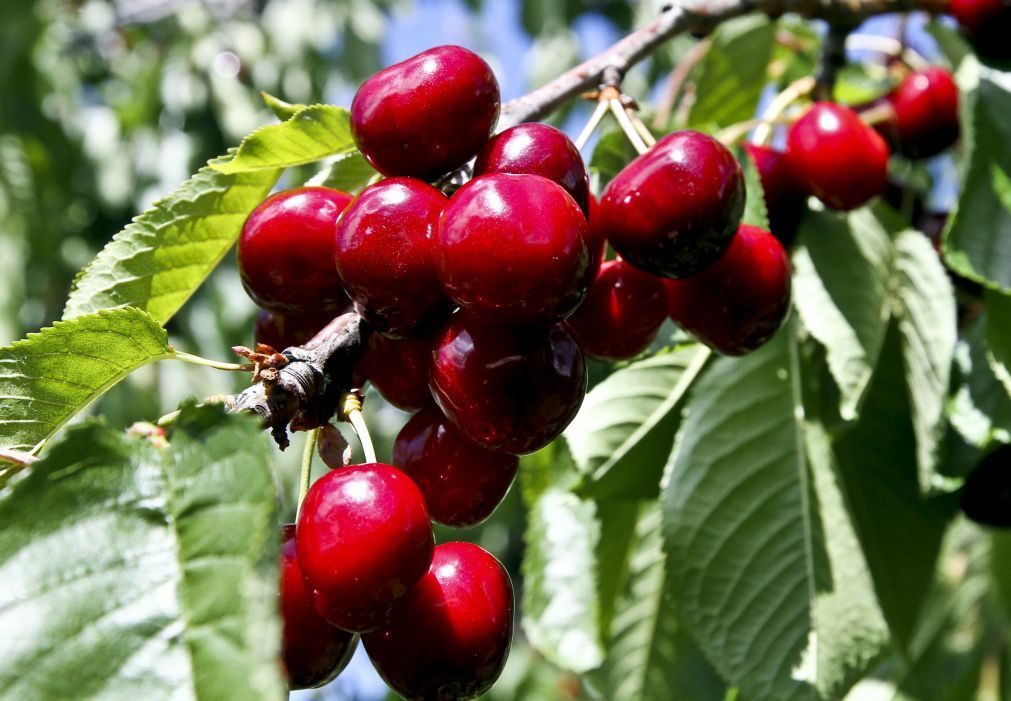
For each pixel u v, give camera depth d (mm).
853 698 515
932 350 366
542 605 386
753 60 419
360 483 234
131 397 708
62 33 909
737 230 274
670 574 349
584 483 365
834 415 361
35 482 210
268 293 274
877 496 379
